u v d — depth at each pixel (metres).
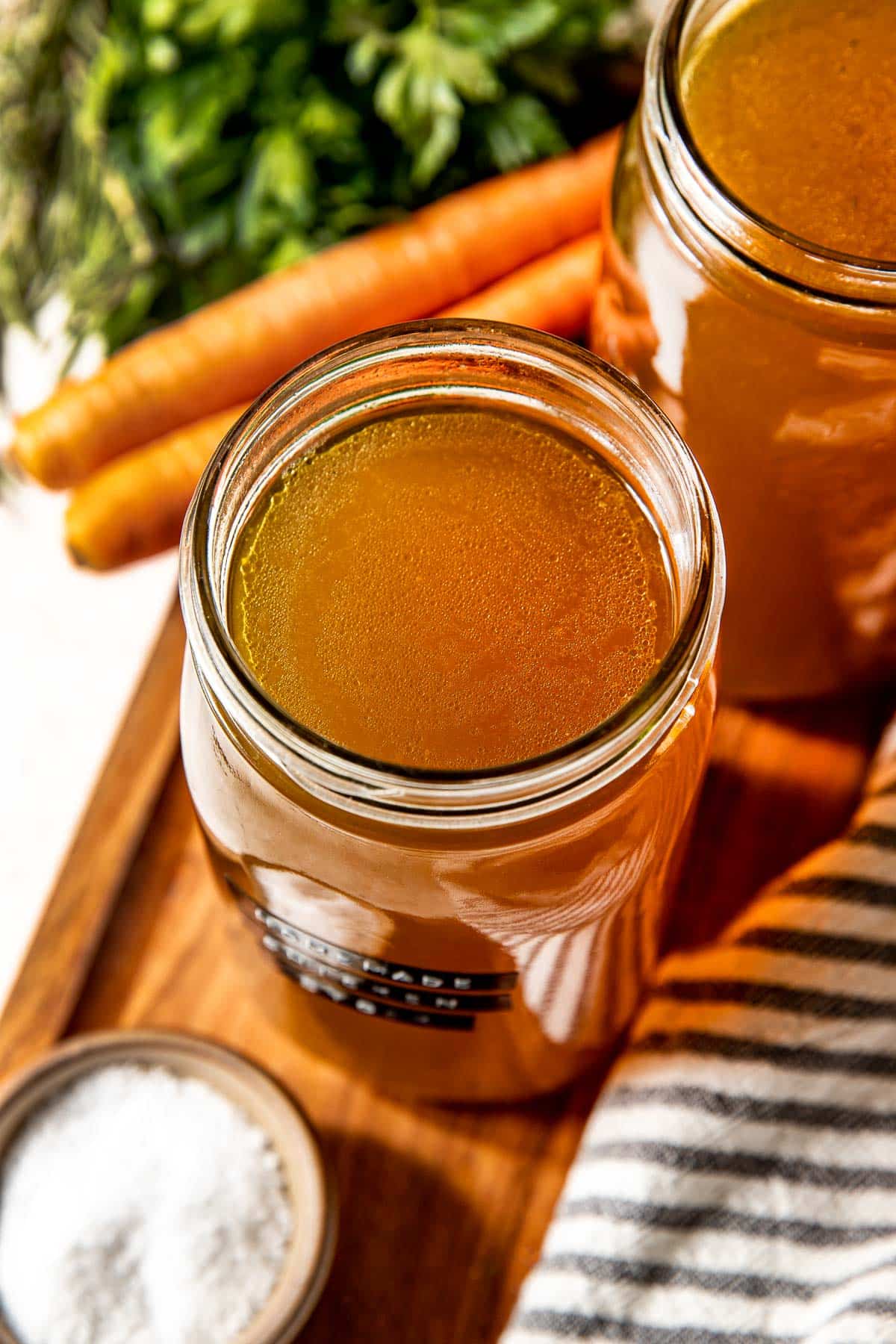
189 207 0.64
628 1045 0.46
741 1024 0.44
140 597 0.84
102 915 0.48
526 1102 0.47
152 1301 0.45
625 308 0.41
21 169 0.65
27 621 0.83
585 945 0.38
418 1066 0.43
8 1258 0.45
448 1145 0.47
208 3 0.61
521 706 0.34
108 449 0.55
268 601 0.36
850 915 0.44
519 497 0.37
